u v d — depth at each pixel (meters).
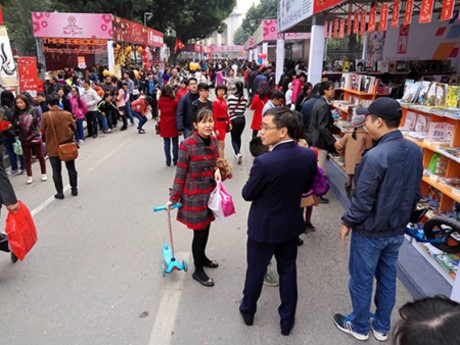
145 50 24.11
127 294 3.70
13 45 30.72
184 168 3.52
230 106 8.17
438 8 8.77
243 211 5.79
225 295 3.68
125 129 12.73
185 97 7.65
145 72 19.11
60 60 23.47
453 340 0.88
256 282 3.06
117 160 8.79
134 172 7.82
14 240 3.87
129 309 3.47
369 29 6.71
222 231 5.09
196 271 3.89
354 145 5.84
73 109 9.99
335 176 7.12
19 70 10.17
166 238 4.87
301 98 8.00
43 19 16.27
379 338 3.05
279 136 2.74
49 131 6.00
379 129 2.60
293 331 3.18
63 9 31.77
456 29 10.12
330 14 9.12
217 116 7.31
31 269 4.16
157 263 4.27
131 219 5.46
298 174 2.76
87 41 17.38
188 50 55.31
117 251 4.54
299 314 3.41
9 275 4.05
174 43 48.56
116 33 17.31
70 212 5.74
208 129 3.43
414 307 0.99
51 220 5.45
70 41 17.42
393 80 9.79
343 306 3.52
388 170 2.53
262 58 24.17
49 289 3.79
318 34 9.34
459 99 4.24
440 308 0.96
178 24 43.72
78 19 16.27
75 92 10.07
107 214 5.65
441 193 4.43
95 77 18.27
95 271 4.11
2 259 4.40
